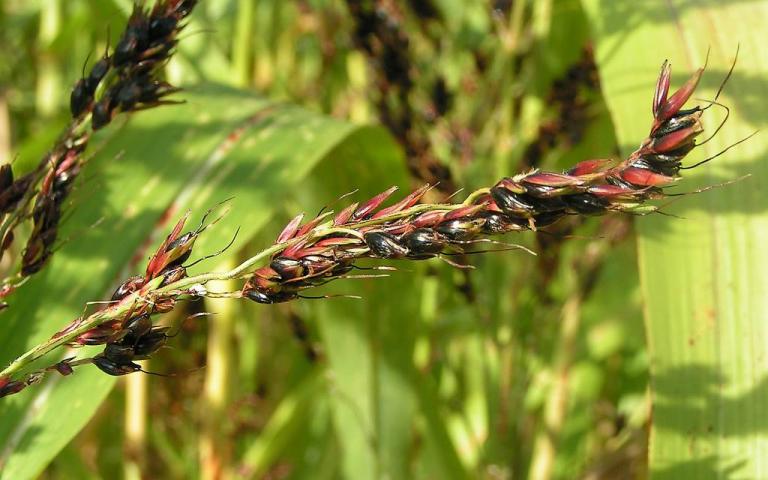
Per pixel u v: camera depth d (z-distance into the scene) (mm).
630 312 718
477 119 629
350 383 578
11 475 355
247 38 611
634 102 446
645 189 259
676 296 400
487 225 265
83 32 868
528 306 633
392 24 543
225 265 565
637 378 767
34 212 312
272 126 446
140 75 317
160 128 445
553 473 695
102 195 419
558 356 629
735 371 388
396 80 543
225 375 579
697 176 416
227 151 435
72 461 630
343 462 595
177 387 653
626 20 469
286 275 268
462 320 659
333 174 539
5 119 824
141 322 277
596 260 607
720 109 430
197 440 685
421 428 608
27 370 365
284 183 422
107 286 396
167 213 416
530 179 261
